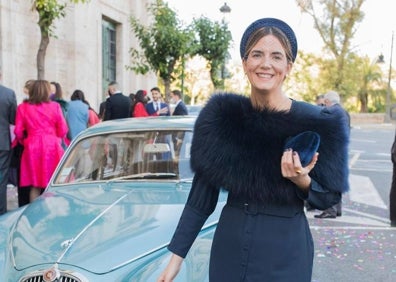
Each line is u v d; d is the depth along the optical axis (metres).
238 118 1.99
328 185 1.93
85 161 4.21
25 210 3.63
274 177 1.93
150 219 3.06
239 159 1.95
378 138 26.30
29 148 6.21
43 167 6.22
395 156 6.77
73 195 3.69
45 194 3.91
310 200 1.95
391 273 4.96
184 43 13.39
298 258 1.96
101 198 3.54
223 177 1.97
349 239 6.25
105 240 2.78
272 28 2.01
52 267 2.60
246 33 2.06
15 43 12.01
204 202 2.13
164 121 4.39
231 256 1.99
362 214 7.76
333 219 7.41
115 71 18.48
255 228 1.96
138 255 2.71
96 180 4.06
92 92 15.53
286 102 2.06
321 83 39.31
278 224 1.96
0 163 6.43
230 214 2.02
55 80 13.63
